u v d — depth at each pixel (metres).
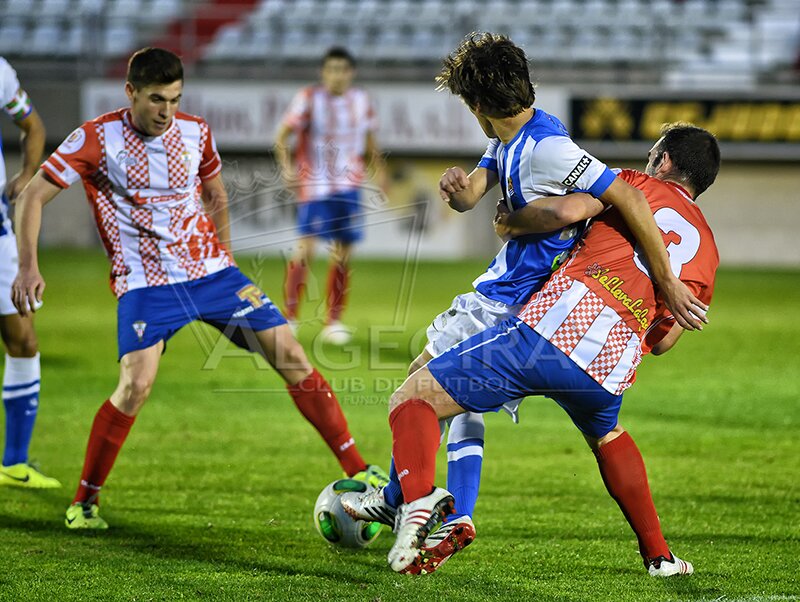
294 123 32.09
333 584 11.68
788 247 51.31
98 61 55.59
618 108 49.91
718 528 13.95
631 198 10.77
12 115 15.94
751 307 37.03
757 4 62.34
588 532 13.80
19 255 13.27
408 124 50.28
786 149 49.75
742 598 11.16
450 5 63.28
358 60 59.00
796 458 17.86
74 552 12.85
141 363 13.90
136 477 16.67
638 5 62.81
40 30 61.25
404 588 11.54
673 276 10.88
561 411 22.16
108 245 14.47
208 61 59.84
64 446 18.88
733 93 49.53
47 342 29.39
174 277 14.41
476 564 12.45
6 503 15.23
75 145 13.82
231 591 11.40
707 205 51.34
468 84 10.93
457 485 11.96
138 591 11.38
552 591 11.45
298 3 63.34
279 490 15.97
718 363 27.02
